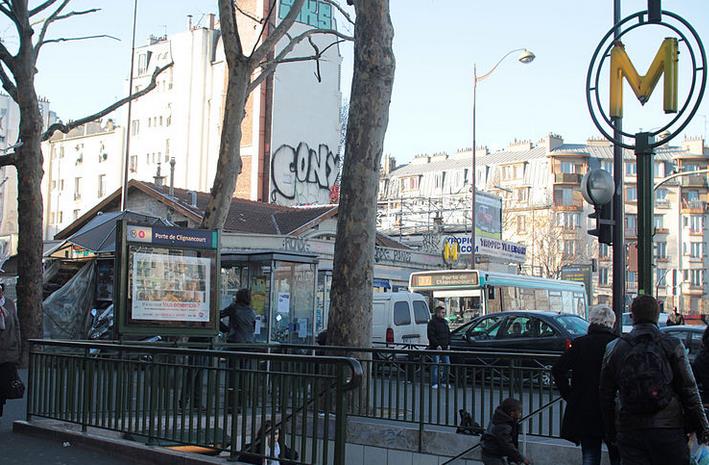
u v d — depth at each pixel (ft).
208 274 45.47
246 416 27.84
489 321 71.51
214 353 28.53
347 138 49.42
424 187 370.53
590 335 27.43
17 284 68.49
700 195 362.12
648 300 22.00
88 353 33.86
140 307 42.93
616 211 35.94
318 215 141.28
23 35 68.03
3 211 286.66
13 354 36.17
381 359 41.32
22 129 68.90
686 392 21.03
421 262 153.79
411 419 39.70
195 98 262.26
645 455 21.06
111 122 304.09
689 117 28.40
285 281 69.21
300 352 47.78
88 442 32.40
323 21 231.50
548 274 268.82
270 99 222.28
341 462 24.61
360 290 48.24
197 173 258.37
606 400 22.33
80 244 91.50
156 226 43.78
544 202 335.88
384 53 48.93
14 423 36.40
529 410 35.27
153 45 275.18
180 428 29.76
